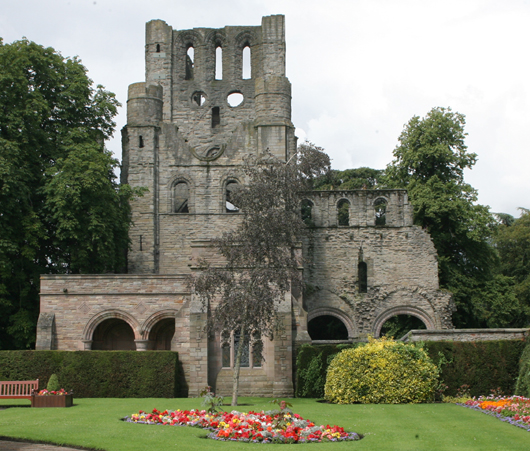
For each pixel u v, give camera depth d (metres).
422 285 49.44
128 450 17.09
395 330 50.09
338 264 49.75
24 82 38.88
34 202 40.09
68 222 37.84
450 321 48.94
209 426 20.66
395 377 29.09
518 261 68.69
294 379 33.66
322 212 50.50
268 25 53.56
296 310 34.53
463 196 53.97
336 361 30.34
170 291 35.84
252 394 33.19
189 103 53.75
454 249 54.84
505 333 32.50
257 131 48.56
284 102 48.69
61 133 42.12
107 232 40.19
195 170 48.91
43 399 26.31
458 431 20.17
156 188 48.75
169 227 48.38
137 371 32.06
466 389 30.20
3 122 38.22
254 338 33.34
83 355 32.25
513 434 19.64
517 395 28.83
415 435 19.39
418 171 55.19
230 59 54.09
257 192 29.69
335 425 20.83
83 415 23.36
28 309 38.34
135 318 35.78
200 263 32.56
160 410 25.06
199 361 33.06
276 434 18.81
